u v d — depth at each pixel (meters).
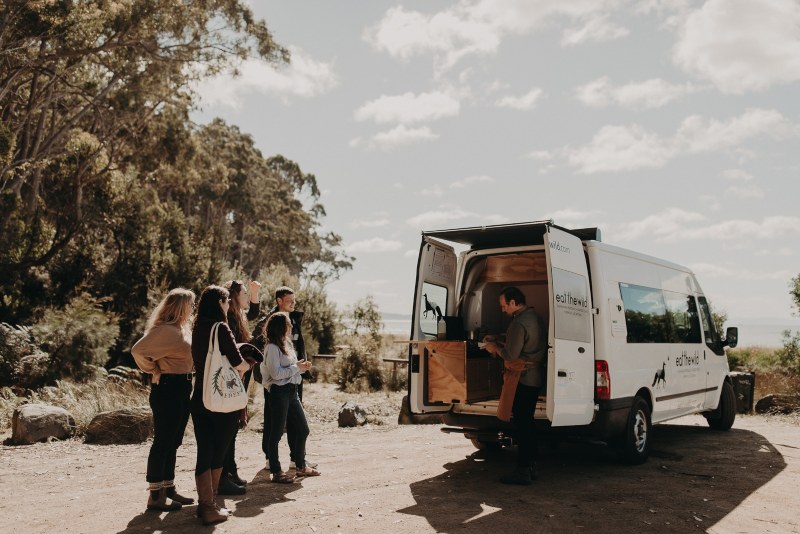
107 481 6.50
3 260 16.95
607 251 7.57
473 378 7.25
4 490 6.14
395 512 5.43
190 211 47.62
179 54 23.84
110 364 16.42
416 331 7.19
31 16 18.42
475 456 8.05
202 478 5.07
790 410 12.45
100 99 26.94
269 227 56.31
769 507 5.62
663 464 7.49
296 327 7.02
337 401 13.66
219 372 5.02
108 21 21.53
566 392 6.38
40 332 13.31
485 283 8.23
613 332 7.19
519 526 5.04
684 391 8.74
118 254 19.52
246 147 50.50
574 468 7.28
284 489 6.23
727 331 10.06
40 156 24.66
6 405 10.42
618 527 5.03
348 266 68.44
